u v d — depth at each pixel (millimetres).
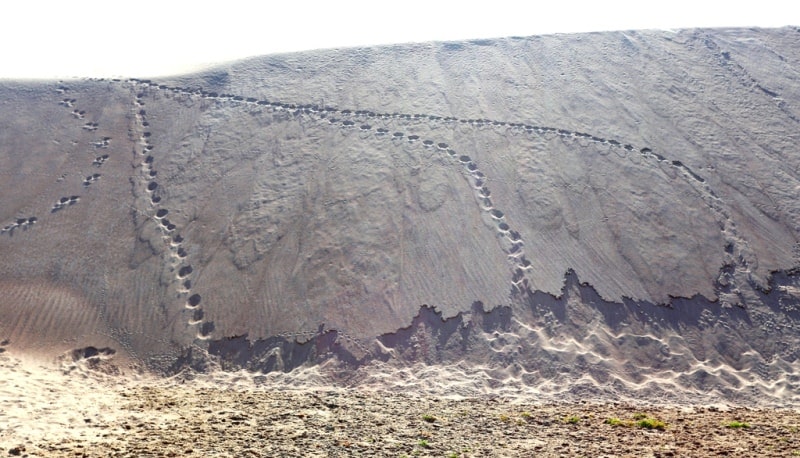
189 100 37531
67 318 23703
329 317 23516
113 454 10984
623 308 23938
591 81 38625
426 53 42312
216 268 25859
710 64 40938
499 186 29781
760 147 33406
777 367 21922
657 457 11938
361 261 25891
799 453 12062
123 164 32219
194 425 13422
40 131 34906
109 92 38500
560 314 23703
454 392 20188
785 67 41031
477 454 12156
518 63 40781
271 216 28453
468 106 35969
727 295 24609
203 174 31422
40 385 18547
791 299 24625
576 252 26219
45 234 27828
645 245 26641
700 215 28453
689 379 21297
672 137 33656
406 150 32281
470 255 26109
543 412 17062
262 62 41812
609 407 18453
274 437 12617
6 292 24766
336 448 12094
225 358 22312
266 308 23984
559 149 32344
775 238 27484
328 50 43375
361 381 21125
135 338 23062
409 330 23125
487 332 23062
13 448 11250
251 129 34688
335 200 29234
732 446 12750
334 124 34719
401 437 13242
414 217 28047
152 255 26641
